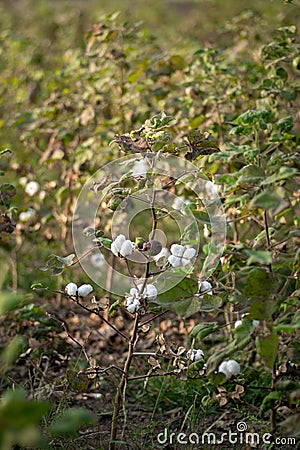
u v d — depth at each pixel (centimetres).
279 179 274
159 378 414
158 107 554
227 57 535
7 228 361
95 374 344
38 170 650
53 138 542
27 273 589
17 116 571
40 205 594
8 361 358
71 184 554
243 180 283
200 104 501
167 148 311
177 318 502
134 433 367
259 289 280
